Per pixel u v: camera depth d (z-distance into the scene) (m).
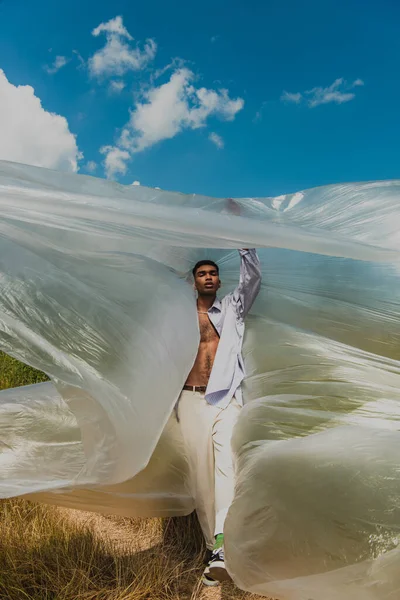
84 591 2.70
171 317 2.81
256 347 2.99
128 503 3.07
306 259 3.18
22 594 2.70
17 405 3.33
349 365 2.81
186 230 2.61
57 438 3.15
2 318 2.54
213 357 3.04
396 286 3.03
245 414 2.70
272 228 2.68
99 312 2.63
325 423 2.56
